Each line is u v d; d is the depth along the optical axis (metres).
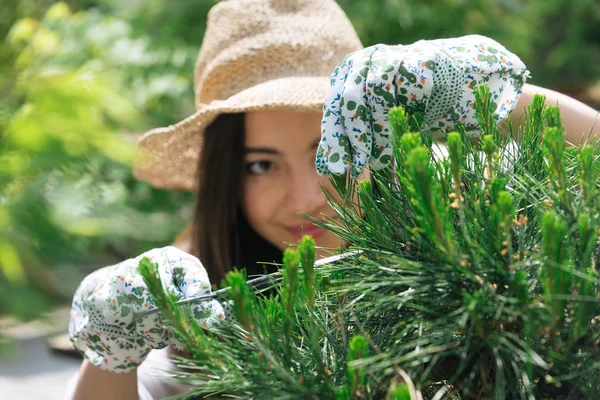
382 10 3.33
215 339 0.65
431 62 0.72
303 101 1.29
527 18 4.53
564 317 0.56
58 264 0.77
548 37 5.40
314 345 0.61
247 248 1.45
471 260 0.57
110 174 2.27
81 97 0.79
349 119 0.73
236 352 0.64
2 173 0.75
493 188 0.59
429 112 0.76
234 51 1.38
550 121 0.65
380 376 0.60
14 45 1.18
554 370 0.57
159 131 1.55
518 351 0.55
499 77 0.77
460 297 0.60
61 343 2.67
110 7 3.01
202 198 1.42
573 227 0.57
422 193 0.55
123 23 2.92
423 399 0.64
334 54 1.39
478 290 0.58
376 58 0.73
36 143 0.75
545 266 0.55
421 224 0.58
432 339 0.59
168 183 1.66
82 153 0.77
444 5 3.54
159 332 0.81
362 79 0.74
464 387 0.61
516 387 0.59
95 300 0.81
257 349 0.64
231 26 1.40
